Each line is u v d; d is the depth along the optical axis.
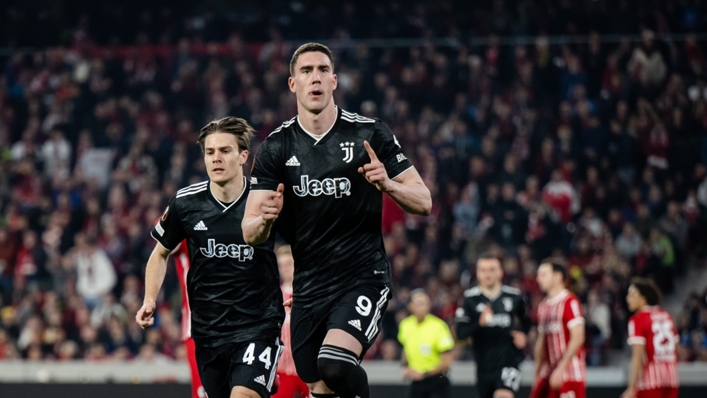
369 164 13.49
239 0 64.50
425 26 61.06
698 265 44.97
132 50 59.97
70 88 59.09
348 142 15.12
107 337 40.59
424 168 50.25
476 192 48.00
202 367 17.84
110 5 65.38
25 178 52.97
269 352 17.28
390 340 39.81
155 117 56.28
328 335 14.49
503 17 59.44
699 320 39.47
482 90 55.06
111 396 32.53
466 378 34.75
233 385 16.89
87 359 40.28
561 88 54.72
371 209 15.23
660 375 27.77
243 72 58.34
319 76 14.93
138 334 40.72
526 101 54.03
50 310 42.00
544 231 45.09
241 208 17.59
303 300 15.48
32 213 50.38
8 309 44.72
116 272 46.34
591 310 40.59
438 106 54.81
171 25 63.69
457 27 61.19
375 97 55.16
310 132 15.22
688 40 54.06
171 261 44.78
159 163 53.09
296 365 15.77
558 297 27.75
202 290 17.70
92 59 60.19
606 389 32.59
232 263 17.47
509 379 27.09
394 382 33.00
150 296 17.75
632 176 50.50
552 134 52.53
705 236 45.59
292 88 15.57
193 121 56.78
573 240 45.28
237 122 17.86
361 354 14.72
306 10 63.97
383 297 15.13
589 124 52.03
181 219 17.84
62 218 48.88
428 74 56.28
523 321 28.20
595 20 56.94
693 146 50.22
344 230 15.21
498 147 50.88
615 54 55.00
